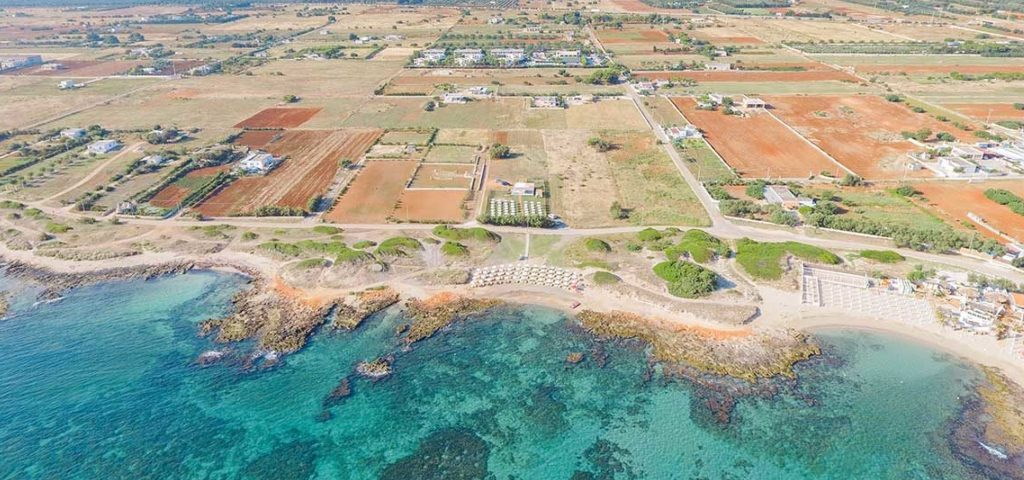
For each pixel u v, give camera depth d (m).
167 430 69.56
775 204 117.62
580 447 67.25
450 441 68.25
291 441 68.31
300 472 64.56
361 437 68.81
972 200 119.81
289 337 83.88
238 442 68.12
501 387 75.62
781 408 71.44
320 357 80.62
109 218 117.38
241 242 107.56
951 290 89.31
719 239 105.81
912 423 68.81
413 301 91.38
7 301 92.44
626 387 75.12
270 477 64.06
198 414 71.75
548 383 76.06
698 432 68.69
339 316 88.19
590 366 78.62
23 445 67.19
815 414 70.44
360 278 96.00
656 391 74.38
